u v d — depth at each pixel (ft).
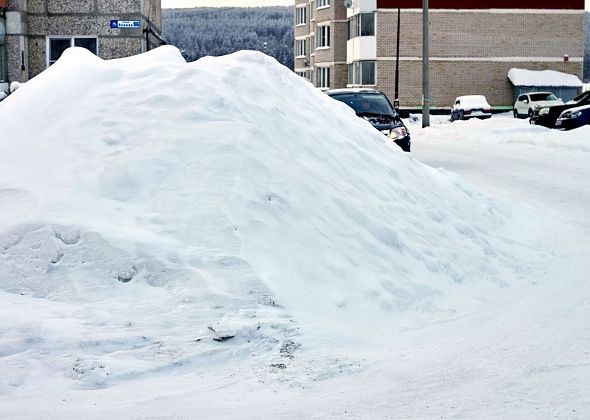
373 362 18.43
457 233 30.45
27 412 15.52
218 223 23.57
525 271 28.84
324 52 235.20
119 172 25.91
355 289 22.97
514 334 20.67
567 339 20.01
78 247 22.67
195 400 16.12
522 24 193.57
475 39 193.47
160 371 17.92
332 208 26.21
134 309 20.48
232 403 15.88
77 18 92.07
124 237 22.77
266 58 33.83
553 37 194.39
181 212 24.17
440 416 14.78
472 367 17.88
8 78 89.92
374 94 58.13
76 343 18.57
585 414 14.56
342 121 34.14
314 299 21.99
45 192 24.98
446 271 26.32
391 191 30.50
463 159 72.28
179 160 26.30
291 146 29.12
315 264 23.32
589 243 33.76
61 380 17.33
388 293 23.44
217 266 22.03
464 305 24.12
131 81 30.71
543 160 69.67
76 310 20.51
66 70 31.48
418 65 194.39
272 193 25.29
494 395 15.92
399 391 16.37
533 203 44.47
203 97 29.14
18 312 20.26
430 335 20.89
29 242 22.95
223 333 19.16
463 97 164.96
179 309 20.39
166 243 22.79
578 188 51.13
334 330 20.22
